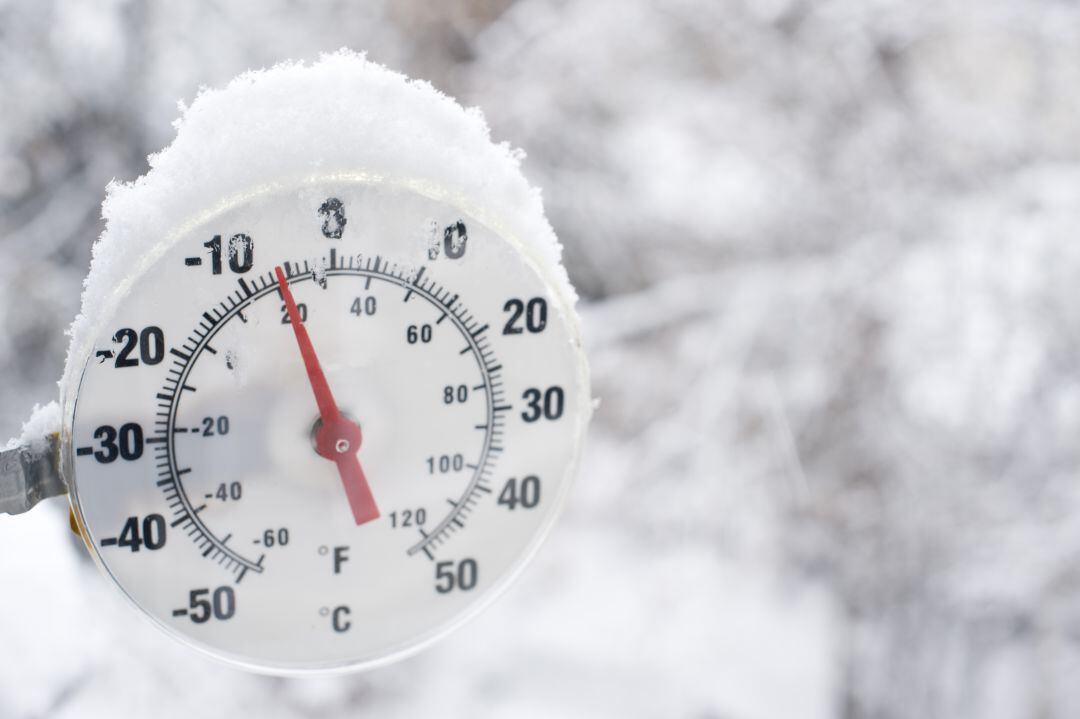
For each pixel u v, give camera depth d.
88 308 0.58
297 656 0.61
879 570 1.73
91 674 1.00
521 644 1.76
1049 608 1.62
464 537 0.61
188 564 0.59
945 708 1.65
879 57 1.85
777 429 1.74
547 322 0.60
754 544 1.80
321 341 0.59
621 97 1.92
